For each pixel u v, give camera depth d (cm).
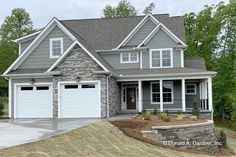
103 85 2552
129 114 2819
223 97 4431
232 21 4475
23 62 2847
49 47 2825
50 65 2811
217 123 4497
